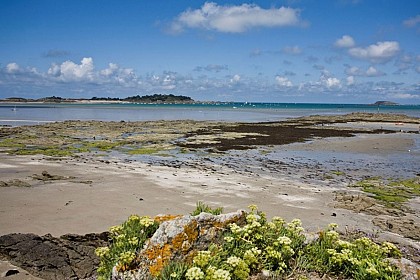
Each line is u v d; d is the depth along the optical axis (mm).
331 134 40062
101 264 5680
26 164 19453
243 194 14234
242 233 5527
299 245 5859
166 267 4832
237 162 22469
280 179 17797
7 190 13258
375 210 12914
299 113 106688
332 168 21328
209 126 49188
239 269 4875
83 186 14430
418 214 12836
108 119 65625
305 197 14312
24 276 6902
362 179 18578
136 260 5109
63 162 20438
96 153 24844
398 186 17125
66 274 7082
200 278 4480
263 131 42500
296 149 28641
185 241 5266
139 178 16469
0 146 26828
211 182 16203
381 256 5555
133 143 30562
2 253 7426
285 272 5281
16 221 9945
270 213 11992
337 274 5352
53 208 11312
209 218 5684
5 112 81562
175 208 12055
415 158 25469
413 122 61938
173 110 120250
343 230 10516
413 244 9766
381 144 32344
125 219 10617
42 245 7633
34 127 42344
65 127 43906
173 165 20781
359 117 73875
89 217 10625
